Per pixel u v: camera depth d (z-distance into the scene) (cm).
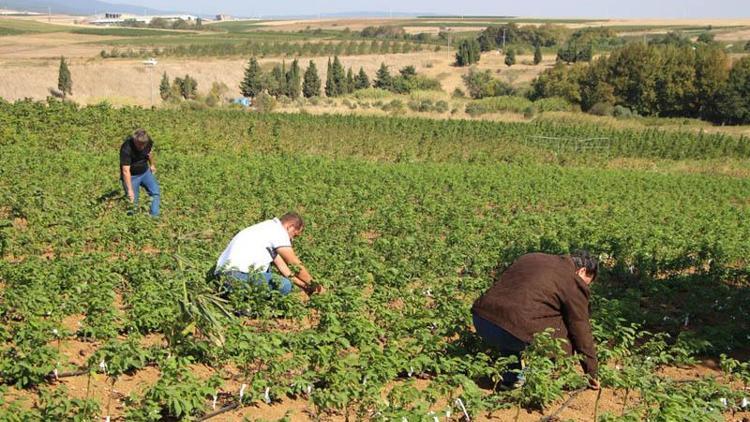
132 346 798
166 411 768
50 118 3147
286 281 1099
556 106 8638
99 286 1033
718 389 855
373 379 805
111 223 1520
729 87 7862
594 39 16900
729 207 2753
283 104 8050
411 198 2417
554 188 2906
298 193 2233
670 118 8206
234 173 2528
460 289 1279
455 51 15362
